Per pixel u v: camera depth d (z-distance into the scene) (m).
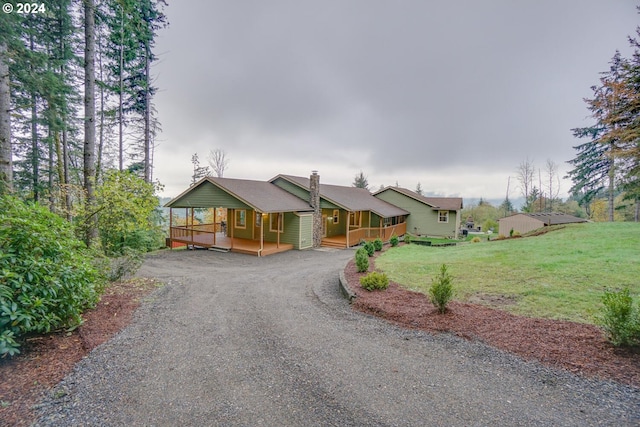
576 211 39.06
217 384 3.30
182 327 4.93
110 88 15.51
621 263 7.27
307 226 16.72
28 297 3.56
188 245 15.87
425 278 7.51
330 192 19.55
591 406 2.85
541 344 3.99
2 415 2.67
